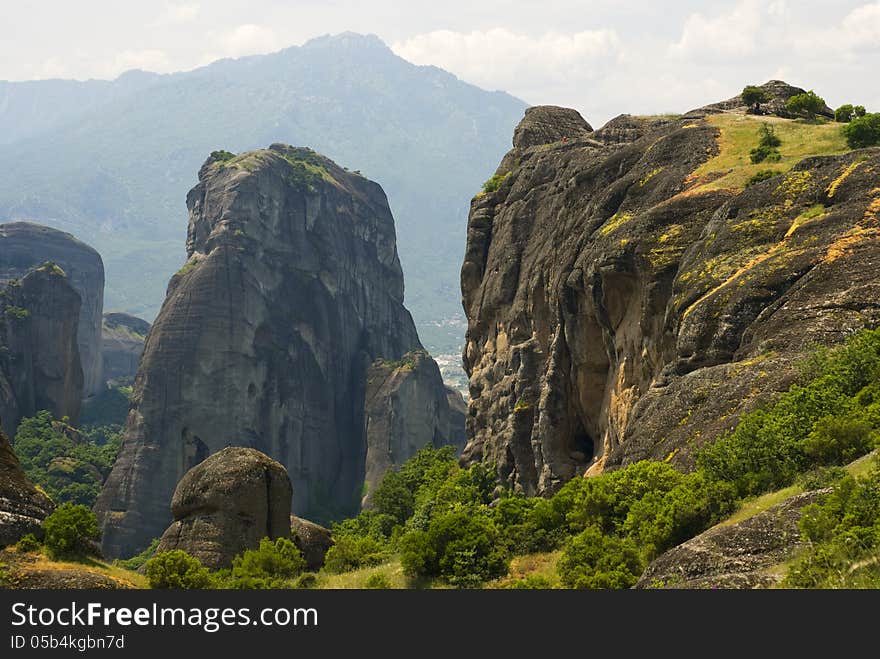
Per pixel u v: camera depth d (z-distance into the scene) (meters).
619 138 90.62
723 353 49.66
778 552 26.23
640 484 40.06
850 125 67.81
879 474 26.66
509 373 87.25
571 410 77.62
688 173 69.38
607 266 65.31
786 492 32.12
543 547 39.97
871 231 49.62
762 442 35.34
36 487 40.47
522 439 82.69
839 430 33.84
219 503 48.53
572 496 41.31
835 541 24.50
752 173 65.06
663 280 60.78
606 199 73.69
